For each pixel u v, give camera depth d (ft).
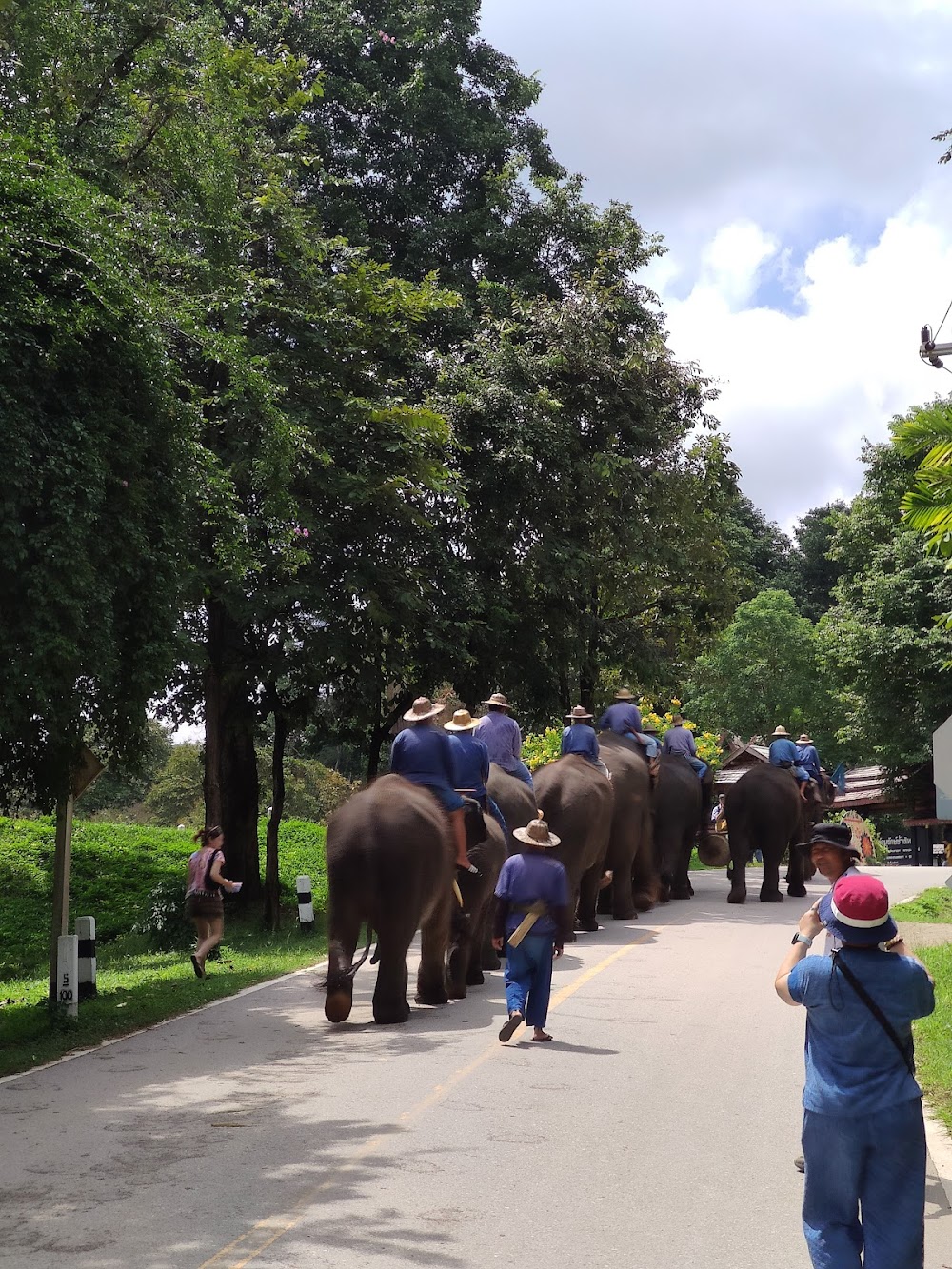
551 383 81.97
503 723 48.06
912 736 135.03
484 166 95.40
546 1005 33.01
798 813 67.05
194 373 65.62
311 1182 21.67
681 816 64.75
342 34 87.40
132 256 52.60
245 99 63.00
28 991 55.88
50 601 36.19
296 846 104.42
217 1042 35.09
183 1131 25.26
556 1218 20.01
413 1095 27.55
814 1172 15.94
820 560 244.63
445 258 92.27
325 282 69.72
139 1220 19.89
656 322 91.91
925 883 80.74
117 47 56.39
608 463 79.25
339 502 69.00
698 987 40.32
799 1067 29.96
